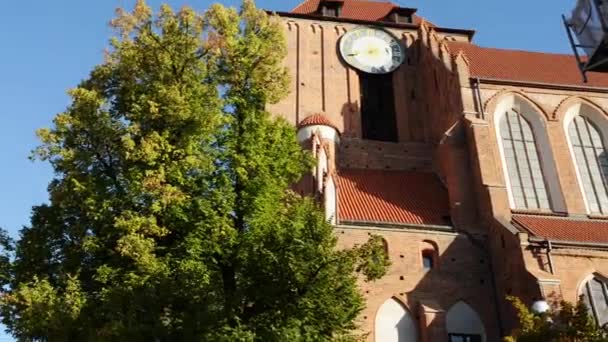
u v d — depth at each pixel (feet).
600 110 149.59
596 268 111.96
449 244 120.78
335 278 72.90
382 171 149.38
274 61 93.30
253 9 96.94
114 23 90.33
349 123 157.48
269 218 79.97
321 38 169.58
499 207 122.83
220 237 76.07
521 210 133.28
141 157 78.13
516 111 147.84
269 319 69.67
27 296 70.03
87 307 71.51
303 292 70.74
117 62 89.45
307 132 146.20
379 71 166.30
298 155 90.74
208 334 68.03
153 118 82.07
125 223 72.95
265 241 74.28
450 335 111.34
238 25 94.07
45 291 71.87
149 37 88.63
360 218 121.90
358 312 74.95
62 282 76.43
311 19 171.73
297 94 159.84
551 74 159.22
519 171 139.85
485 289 116.57
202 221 76.69
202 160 80.28
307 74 163.22
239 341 66.33
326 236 75.56
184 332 69.82
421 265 117.19
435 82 157.89
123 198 78.54
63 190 79.87
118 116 87.35
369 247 77.82
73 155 80.33
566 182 137.69
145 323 70.64
